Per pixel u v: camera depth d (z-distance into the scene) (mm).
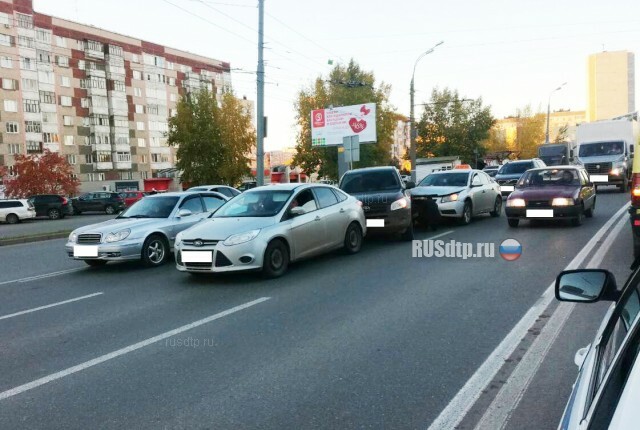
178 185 71875
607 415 1186
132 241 9609
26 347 5203
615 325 1784
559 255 8844
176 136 48938
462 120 66125
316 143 40969
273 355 4617
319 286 7355
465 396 3645
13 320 6367
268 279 8031
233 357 4613
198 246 7805
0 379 4348
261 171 21562
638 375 1191
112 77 72000
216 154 49188
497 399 3578
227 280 8133
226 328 5516
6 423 3520
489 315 5555
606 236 10656
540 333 4898
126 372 4371
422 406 3521
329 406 3574
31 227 28188
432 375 4027
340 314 5844
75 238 9766
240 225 8047
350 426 3289
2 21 59312
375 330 5207
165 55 80000
